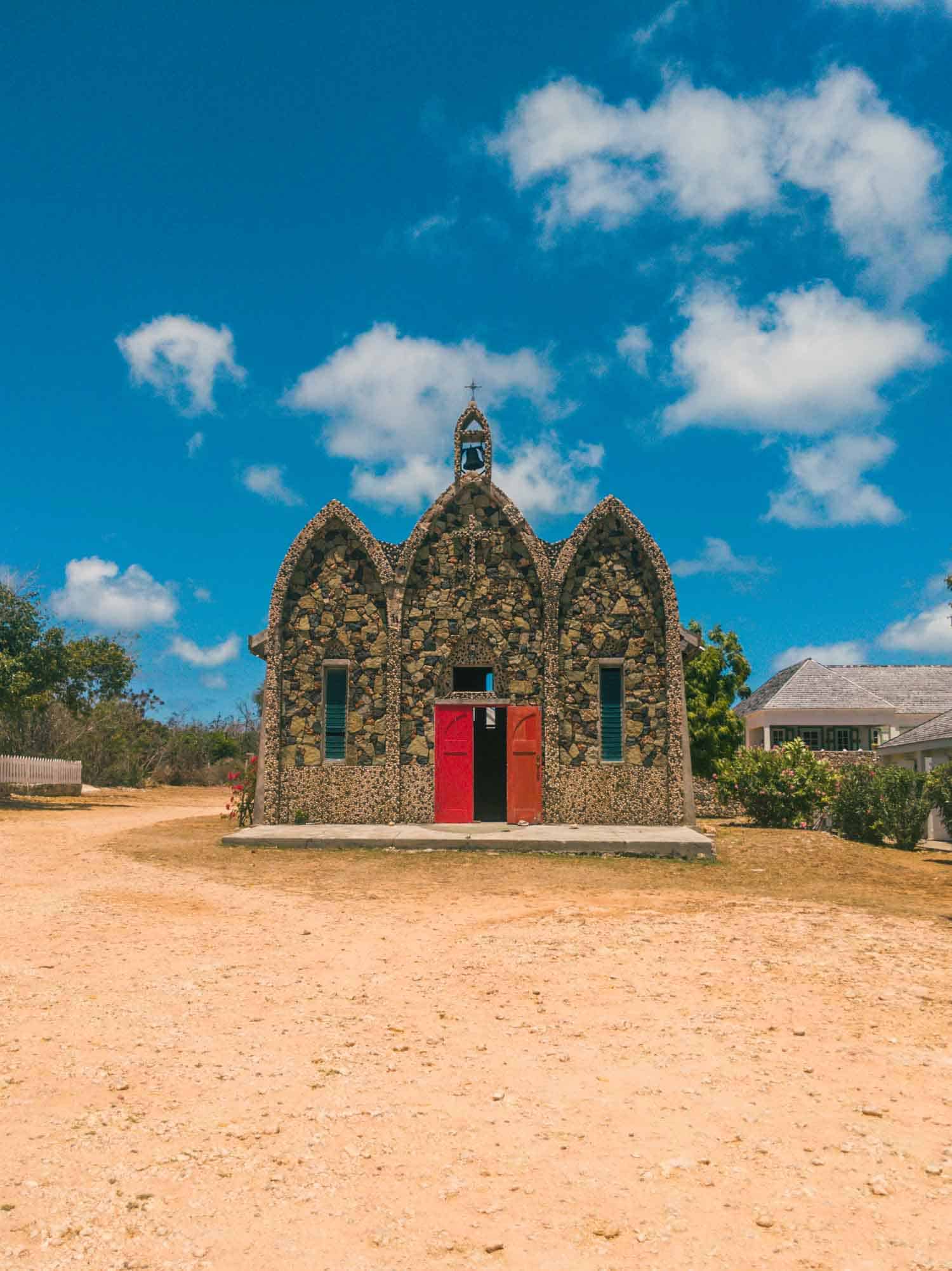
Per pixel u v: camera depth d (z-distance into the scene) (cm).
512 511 2038
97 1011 732
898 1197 441
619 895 1284
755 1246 401
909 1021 699
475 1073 602
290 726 2022
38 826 2314
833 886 1401
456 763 1988
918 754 2527
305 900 1249
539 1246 402
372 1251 399
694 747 2989
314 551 2072
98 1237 408
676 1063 618
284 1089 576
